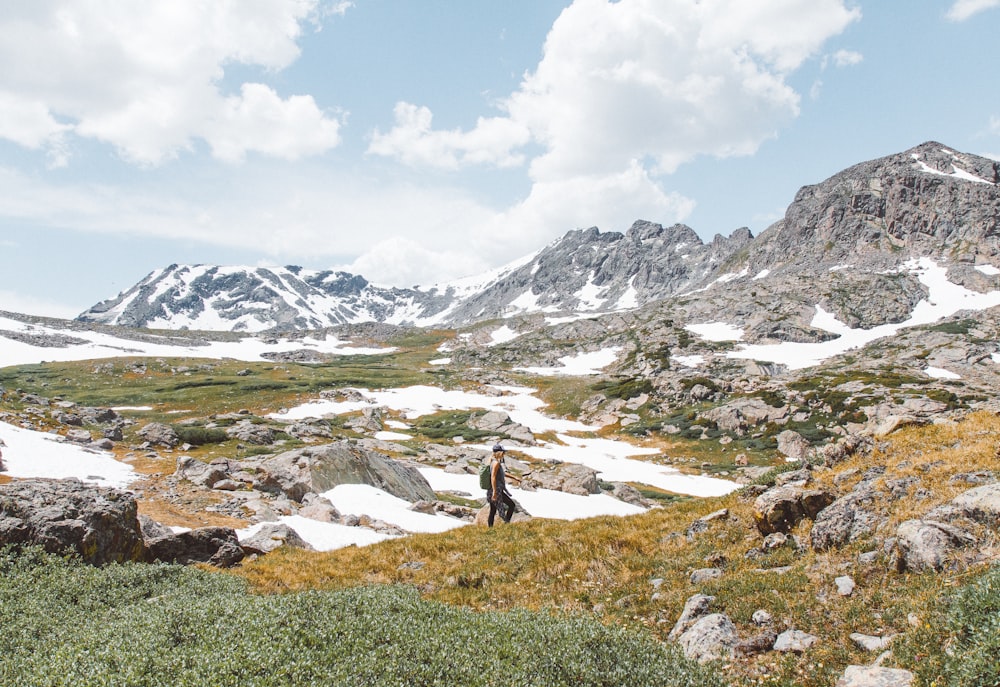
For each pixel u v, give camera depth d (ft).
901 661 28.40
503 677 27.81
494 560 61.21
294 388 487.20
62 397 416.26
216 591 50.78
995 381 400.06
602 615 45.11
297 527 99.71
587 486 204.13
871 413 331.16
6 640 35.99
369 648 30.83
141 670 26.66
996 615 26.07
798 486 54.75
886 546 41.19
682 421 390.83
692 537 58.34
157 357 650.84
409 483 176.65
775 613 38.60
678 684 28.53
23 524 51.78
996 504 37.58
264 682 25.72
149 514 92.12
